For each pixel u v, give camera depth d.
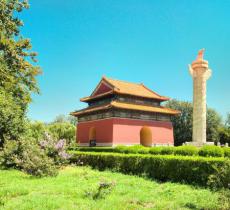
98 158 23.44
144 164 18.66
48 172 17.36
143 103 48.22
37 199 10.77
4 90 26.03
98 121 46.59
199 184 14.66
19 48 29.50
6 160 21.53
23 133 24.48
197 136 34.44
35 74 31.41
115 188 13.37
